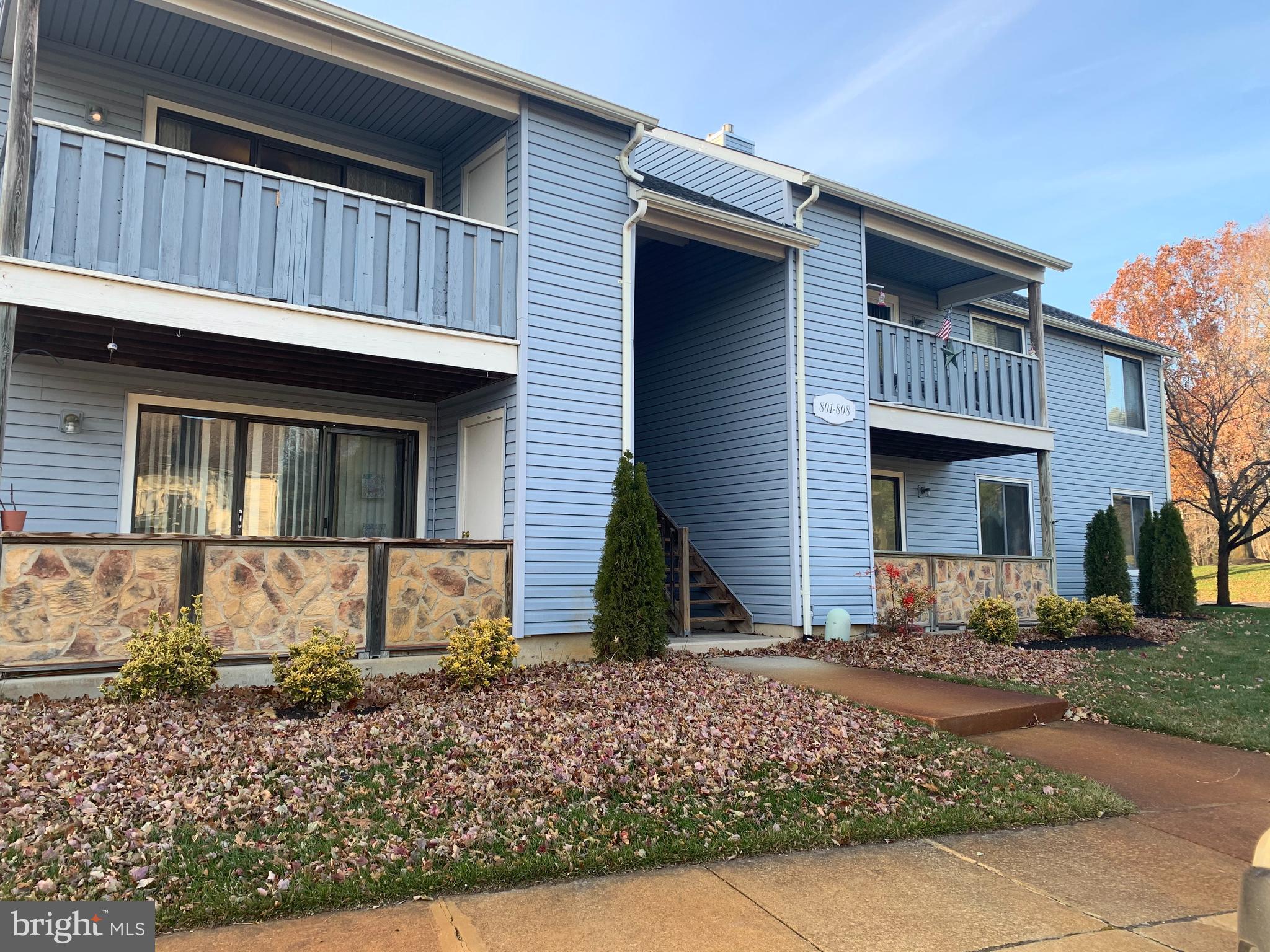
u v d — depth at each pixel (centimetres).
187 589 683
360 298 804
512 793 502
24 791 454
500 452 912
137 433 857
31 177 663
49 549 636
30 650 622
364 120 980
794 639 1096
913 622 1167
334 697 651
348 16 771
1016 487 1683
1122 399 1919
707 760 571
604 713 663
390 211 831
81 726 562
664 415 1344
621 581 870
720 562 1217
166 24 799
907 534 1496
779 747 615
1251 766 670
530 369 899
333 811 466
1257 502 2853
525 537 877
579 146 960
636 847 449
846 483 1171
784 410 1143
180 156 724
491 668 737
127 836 419
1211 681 941
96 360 828
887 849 478
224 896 373
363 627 761
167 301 707
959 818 520
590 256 959
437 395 1002
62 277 663
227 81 899
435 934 357
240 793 479
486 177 977
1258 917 296
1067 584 1744
